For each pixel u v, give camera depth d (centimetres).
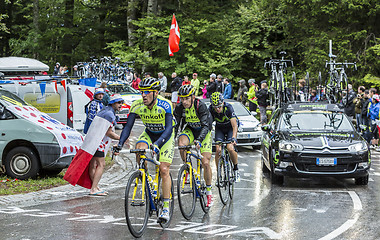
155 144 968
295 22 4575
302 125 1700
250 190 1480
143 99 992
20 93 1964
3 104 1590
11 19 6406
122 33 6016
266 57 4762
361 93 2692
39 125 1566
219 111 1274
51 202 1299
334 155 1512
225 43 4988
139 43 5094
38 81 2034
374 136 2569
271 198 1362
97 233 993
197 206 1269
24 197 1339
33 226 1048
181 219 1127
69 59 5922
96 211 1195
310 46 4275
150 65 4938
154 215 1167
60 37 5878
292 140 1558
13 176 1566
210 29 4841
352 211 1202
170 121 1005
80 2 6044
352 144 1534
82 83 2191
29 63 2452
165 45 4928
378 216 1149
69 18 5916
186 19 5012
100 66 3712
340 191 1466
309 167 1521
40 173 1698
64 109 1988
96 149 1362
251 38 4853
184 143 1139
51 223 1073
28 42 5772
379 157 2247
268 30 4722
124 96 3294
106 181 1609
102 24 5931
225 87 3362
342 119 1731
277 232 1009
